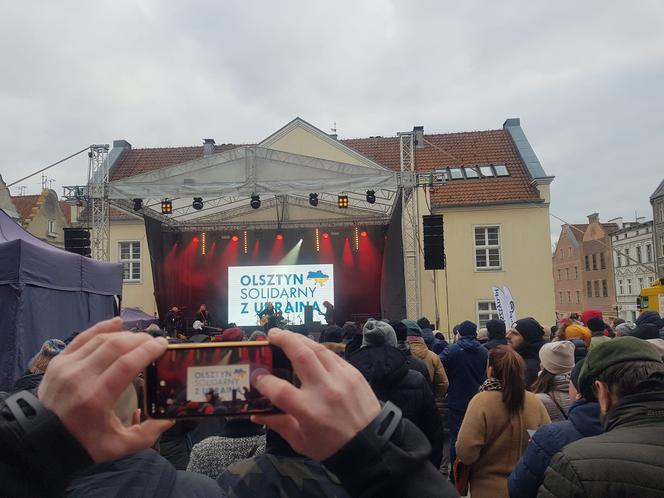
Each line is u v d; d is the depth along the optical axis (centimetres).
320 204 1761
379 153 2225
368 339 333
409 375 326
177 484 111
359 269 1720
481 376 488
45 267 647
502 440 280
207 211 1719
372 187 1215
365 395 74
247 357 76
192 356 75
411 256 1362
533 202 1884
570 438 205
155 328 408
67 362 69
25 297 599
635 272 4394
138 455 114
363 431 71
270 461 113
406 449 79
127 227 1970
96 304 838
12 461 68
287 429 75
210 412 73
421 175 1204
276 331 75
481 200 1902
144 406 75
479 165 2092
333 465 72
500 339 527
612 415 165
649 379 161
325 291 1650
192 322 1700
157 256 1636
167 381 75
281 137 1919
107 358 68
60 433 66
